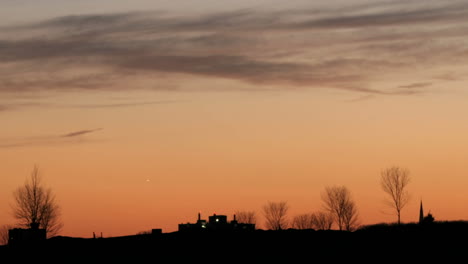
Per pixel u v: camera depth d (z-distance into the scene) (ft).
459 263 647.97
